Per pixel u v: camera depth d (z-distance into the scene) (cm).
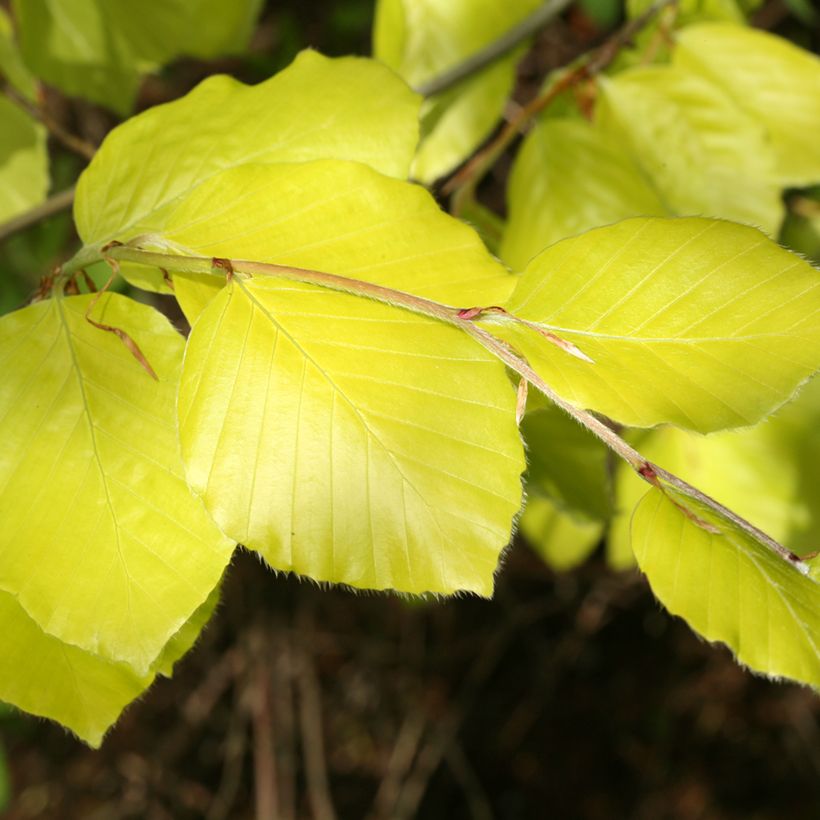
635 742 120
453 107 51
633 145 49
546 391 35
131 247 36
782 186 50
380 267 36
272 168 36
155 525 35
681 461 50
